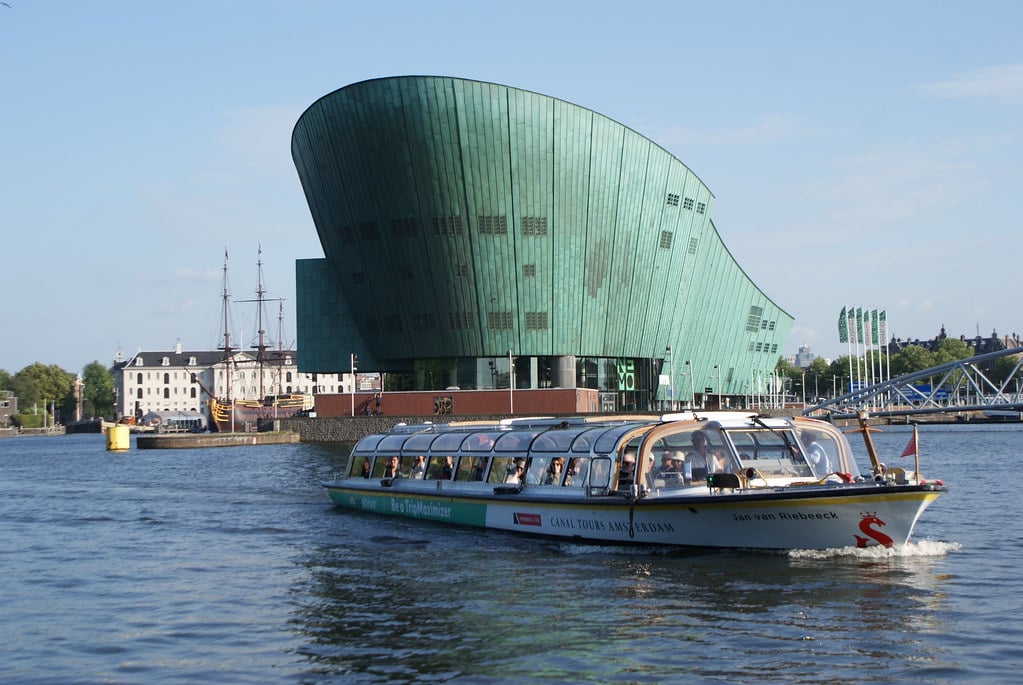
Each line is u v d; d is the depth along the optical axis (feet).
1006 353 383.65
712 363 424.46
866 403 439.22
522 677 50.14
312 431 356.18
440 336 344.28
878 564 75.05
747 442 84.17
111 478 199.62
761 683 48.62
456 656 53.83
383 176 324.80
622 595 66.59
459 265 332.80
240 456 273.54
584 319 346.54
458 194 324.80
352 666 52.65
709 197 390.21
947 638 55.67
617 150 337.11
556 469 90.68
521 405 344.49
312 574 77.66
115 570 83.30
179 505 134.62
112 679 51.70
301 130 348.38
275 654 55.42
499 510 95.09
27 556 92.22
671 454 83.15
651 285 366.02
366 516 113.09
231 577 77.97
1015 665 50.80
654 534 81.30
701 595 66.03
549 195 330.54
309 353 381.60
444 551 85.81
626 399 379.55
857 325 425.69
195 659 54.95
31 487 178.81
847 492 74.64
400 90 313.53
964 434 414.41
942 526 100.42
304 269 383.45
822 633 56.85
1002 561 77.00
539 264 336.08
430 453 108.06
